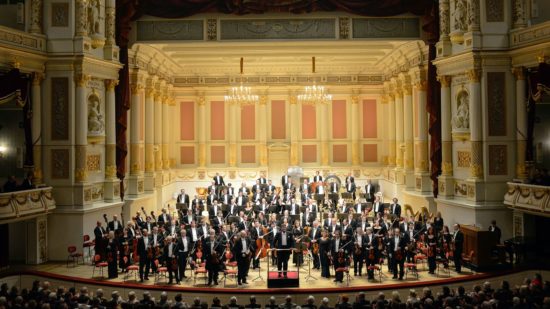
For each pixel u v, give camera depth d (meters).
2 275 18.42
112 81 23.52
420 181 26.55
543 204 18.38
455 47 22.81
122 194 24.11
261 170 37.38
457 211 22.38
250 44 25.61
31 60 20.27
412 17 25.17
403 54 28.52
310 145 37.88
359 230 19.03
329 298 16.73
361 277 18.45
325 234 18.56
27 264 20.31
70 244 20.77
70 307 13.55
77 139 21.09
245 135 37.88
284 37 25.17
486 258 18.58
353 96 37.59
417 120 27.12
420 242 19.80
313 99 30.27
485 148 21.11
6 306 13.32
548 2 21.02
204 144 37.53
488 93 21.14
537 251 19.94
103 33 22.88
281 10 24.48
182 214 24.42
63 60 20.89
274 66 35.75
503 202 20.88
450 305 13.18
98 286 17.78
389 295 17.03
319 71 37.12
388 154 37.06
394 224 21.41
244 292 16.73
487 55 21.00
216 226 21.69
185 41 25.19
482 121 21.19
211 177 37.44
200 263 18.33
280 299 16.70
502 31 21.11
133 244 19.08
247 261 17.89
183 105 37.72
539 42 19.17
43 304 12.55
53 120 21.06
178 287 17.23
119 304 14.27
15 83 19.19
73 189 20.94
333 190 30.55
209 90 37.62
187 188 37.38
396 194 32.09
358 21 25.17
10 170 22.94
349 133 37.81
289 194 27.14
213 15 25.09
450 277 18.03
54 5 21.00
